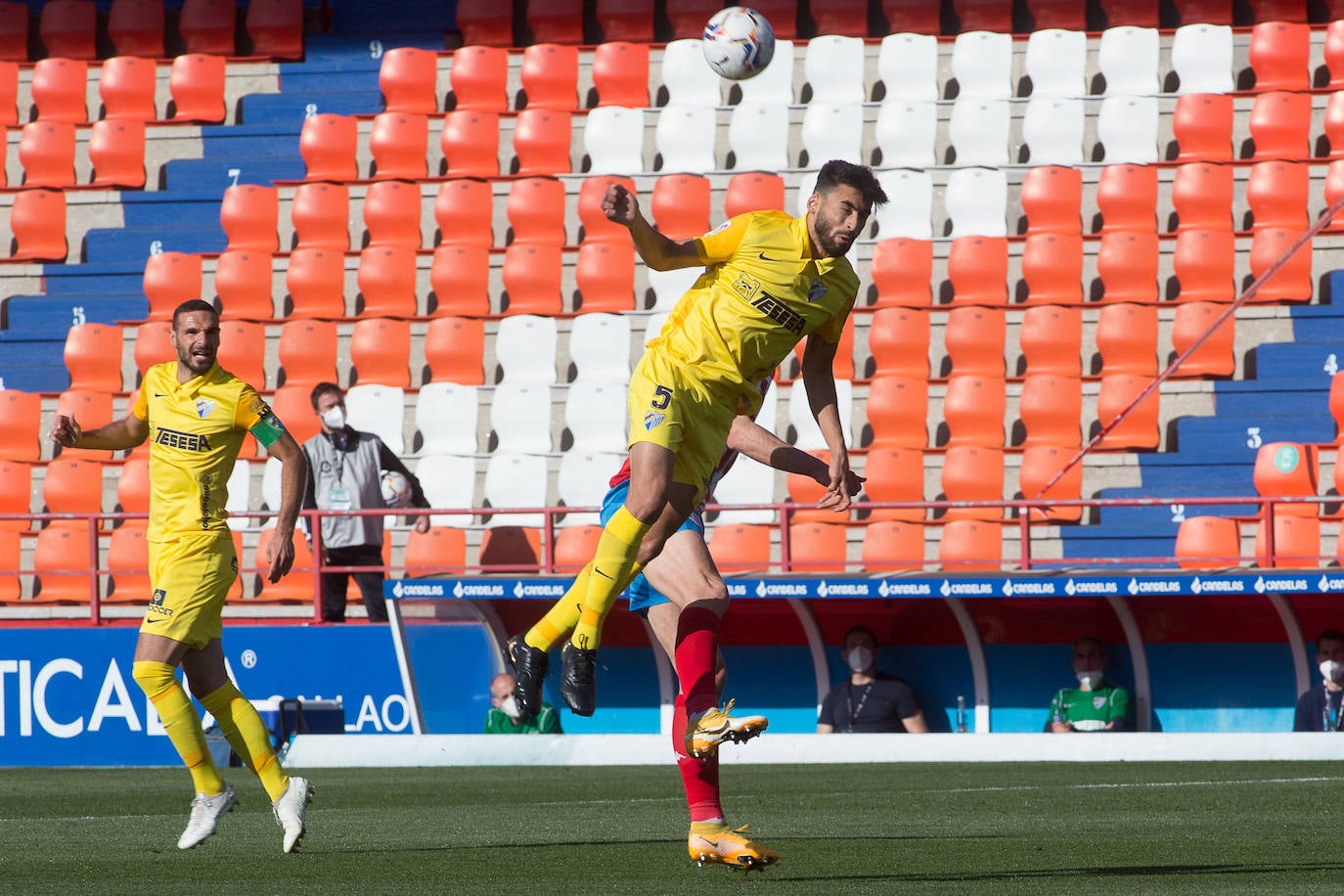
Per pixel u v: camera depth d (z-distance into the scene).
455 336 58.66
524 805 28.25
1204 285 57.09
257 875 17.69
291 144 69.25
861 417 55.53
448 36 72.88
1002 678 44.22
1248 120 61.78
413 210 63.44
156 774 39.56
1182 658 43.16
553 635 17.64
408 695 43.97
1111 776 32.69
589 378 58.09
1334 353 53.94
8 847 21.64
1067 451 52.19
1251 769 33.94
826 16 67.94
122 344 61.69
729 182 62.66
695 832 16.86
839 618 45.00
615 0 70.06
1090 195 60.75
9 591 54.62
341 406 46.41
